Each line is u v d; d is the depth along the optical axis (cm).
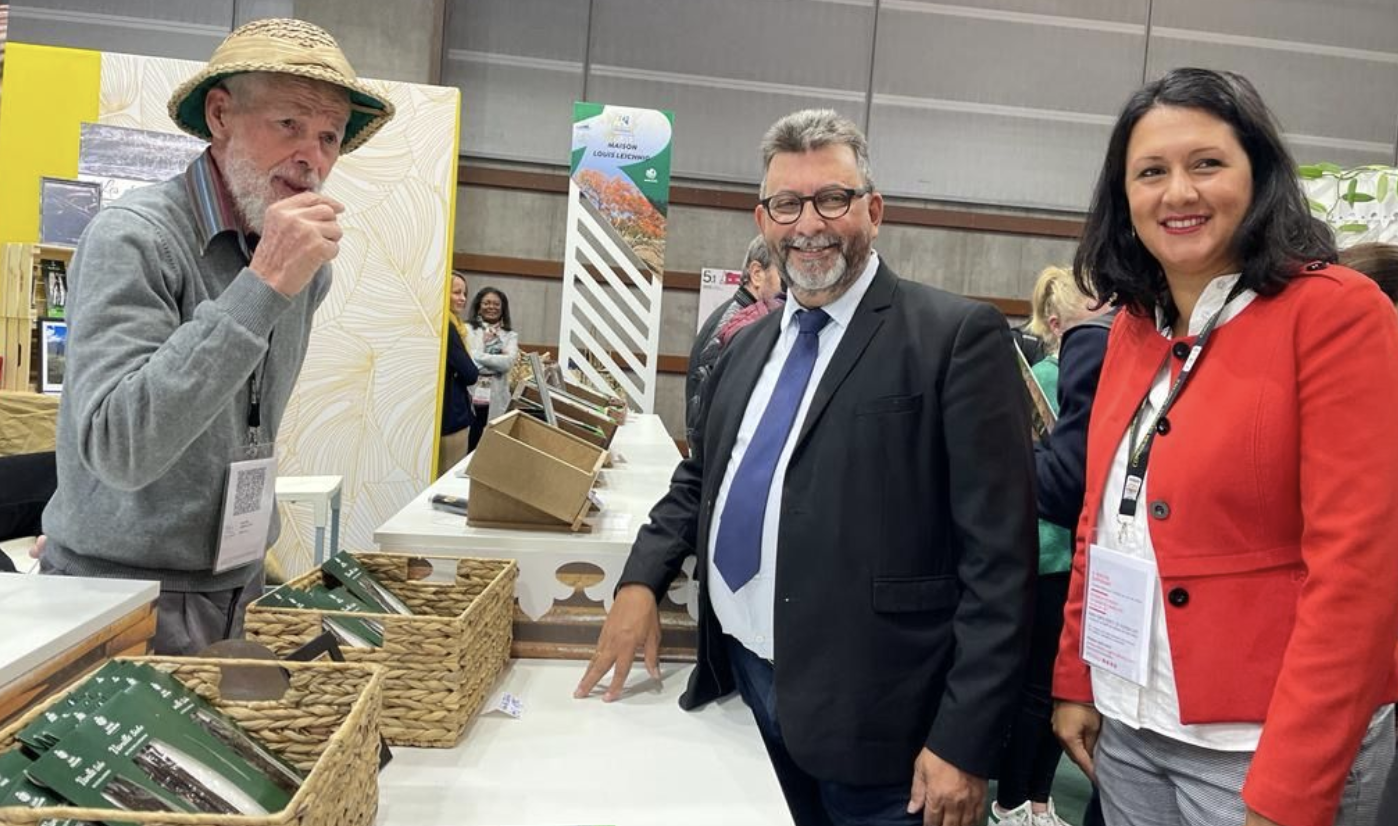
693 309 685
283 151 135
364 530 438
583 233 588
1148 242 118
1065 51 678
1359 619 99
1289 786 99
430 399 440
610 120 519
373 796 97
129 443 112
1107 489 126
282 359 152
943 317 132
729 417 151
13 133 410
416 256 436
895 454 130
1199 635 111
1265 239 111
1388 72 693
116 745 79
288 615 120
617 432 365
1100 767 129
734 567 140
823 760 128
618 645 147
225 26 615
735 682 151
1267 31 684
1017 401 131
